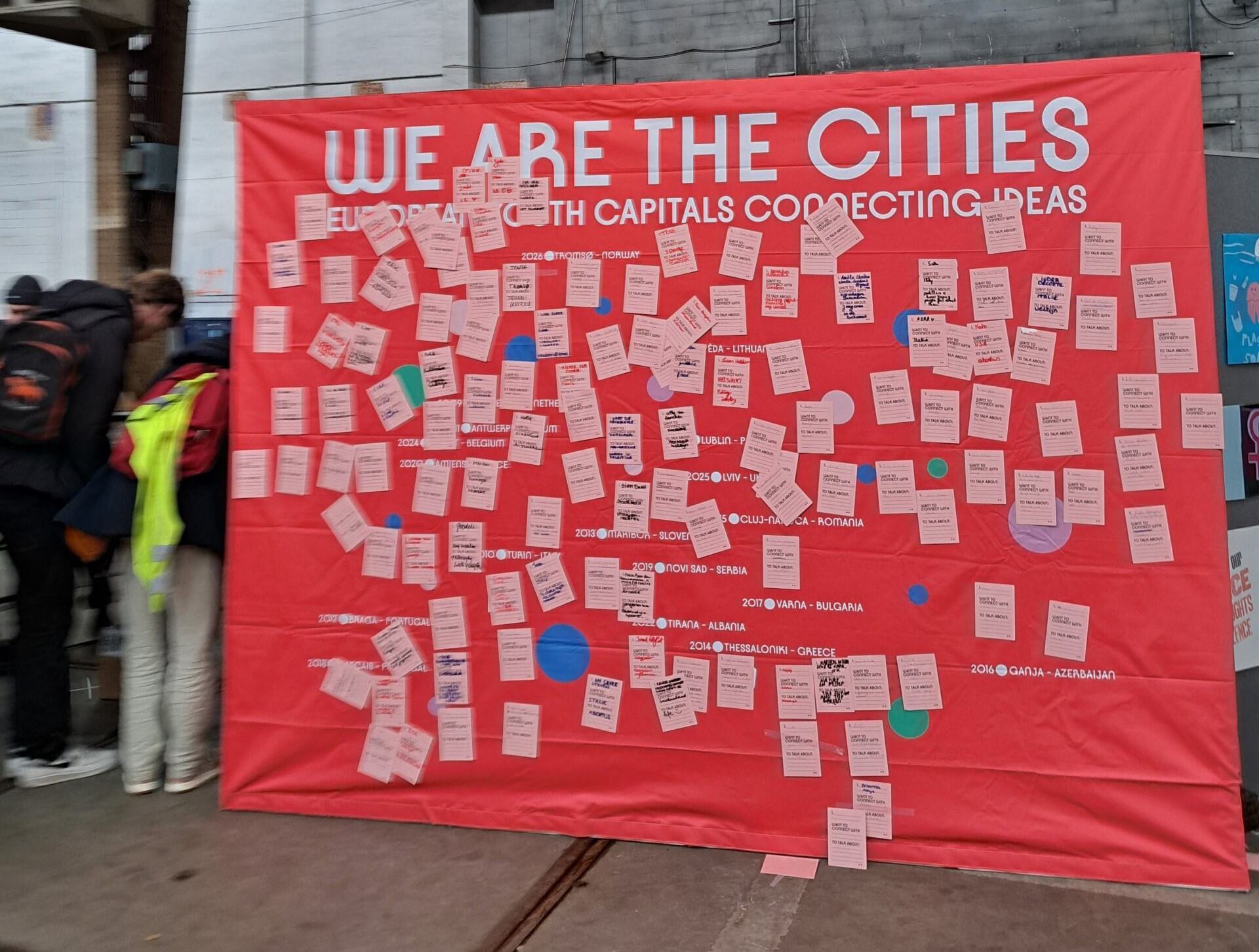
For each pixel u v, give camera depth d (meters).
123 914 2.64
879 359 2.93
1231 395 3.45
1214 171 3.40
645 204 3.05
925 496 2.90
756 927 2.53
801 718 2.95
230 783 3.30
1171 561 2.79
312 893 2.74
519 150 3.13
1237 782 2.73
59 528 3.46
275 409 3.28
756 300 2.99
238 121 3.30
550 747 3.10
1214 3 8.26
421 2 9.48
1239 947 2.42
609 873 2.83
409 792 3.19
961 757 2.87
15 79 9.84
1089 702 2.81
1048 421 2.84
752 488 2.99
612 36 9.46
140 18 4.20
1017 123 2.86
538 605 3.11
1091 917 2.57
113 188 4.42
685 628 3.02
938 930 2.50
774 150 2.98
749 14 9.16
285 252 3.28
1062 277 2.84
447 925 2.56
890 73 2.93
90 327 3.47
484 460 3.15
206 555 3.40
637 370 3.05
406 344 3.20
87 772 3.61
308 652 3.25
